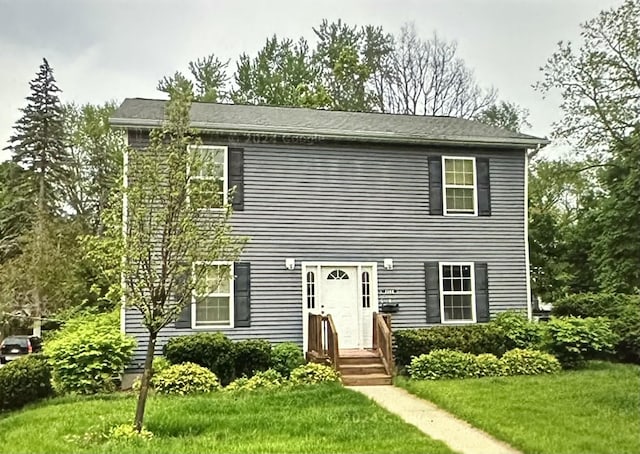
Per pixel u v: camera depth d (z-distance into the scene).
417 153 14.73
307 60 31.45
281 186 13.73
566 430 7.35
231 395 10.28
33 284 20.52
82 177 32.62
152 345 7.70
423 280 14.38
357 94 30.95
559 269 24.11
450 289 14.60
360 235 14.11
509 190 15.22
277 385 10.92
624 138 21.19
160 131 9.63
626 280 20.14
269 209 13.59
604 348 13.93
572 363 13.38
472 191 15.01
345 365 12.23
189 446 6.89
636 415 8.15
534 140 15.15
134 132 12.79
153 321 7.56
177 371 10.89
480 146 15.05
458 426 8.01
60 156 29.77
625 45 21.05
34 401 10.38
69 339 11.50
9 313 20.84
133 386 11.36
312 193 13.92
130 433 7.39
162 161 8.05
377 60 31.70
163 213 7.64
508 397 9.50
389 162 14.52
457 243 14.70
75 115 32.91
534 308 26.53
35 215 26.98
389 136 14.16
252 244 13.39
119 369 11.33
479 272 14.73
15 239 26.08
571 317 14.62
